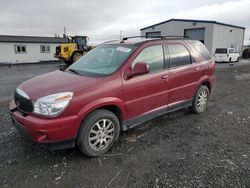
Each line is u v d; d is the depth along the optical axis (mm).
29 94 3006
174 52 4375
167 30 32188
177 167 2979
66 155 3295
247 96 6992
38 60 30125
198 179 2721
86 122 3082
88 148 3156
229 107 5730
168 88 4176
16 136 3875
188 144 3646
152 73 3875
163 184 2633
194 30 29422
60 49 21125
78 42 24484
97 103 3113
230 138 3879
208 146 3578
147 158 3211
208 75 5129
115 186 2605
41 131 2781
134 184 2639
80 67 4000
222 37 29891
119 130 3537
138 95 3652
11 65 22422
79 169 2949
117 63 3609
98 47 4473
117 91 3342
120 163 3088
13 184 2641
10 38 29062
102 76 3357
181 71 4395
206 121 4688
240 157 3234
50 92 2928
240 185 2611
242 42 36469
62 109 2842
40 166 3012
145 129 4242
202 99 5129
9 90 8312
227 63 22953
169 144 3645
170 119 4777
